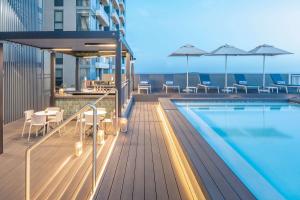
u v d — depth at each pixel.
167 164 5.72
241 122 11.92
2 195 4.62
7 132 9.09
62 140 7.92
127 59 15.00
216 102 16.11
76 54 14.66
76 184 4.84
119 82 9.25
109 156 6.20
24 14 12.89
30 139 8.15
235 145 8.72
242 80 21.53
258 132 10.29
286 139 9.38
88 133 8.48
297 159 7.47
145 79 21.83
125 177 5.06
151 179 4.98
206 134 9.40
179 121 8.44
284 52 19.31
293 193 5.46
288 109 14.93
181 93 18.44
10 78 11.28
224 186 3.74
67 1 23.55
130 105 13.54
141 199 4.25
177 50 20.03
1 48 6.85
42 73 14.34
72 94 11.86
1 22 10.84
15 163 6.10
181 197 4.34
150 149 6.72
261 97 16.88
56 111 9.06
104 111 8.54
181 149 5.73
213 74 21.89
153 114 11.94
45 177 5.27
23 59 12.39
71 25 23.52
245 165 5.99
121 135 8.08
